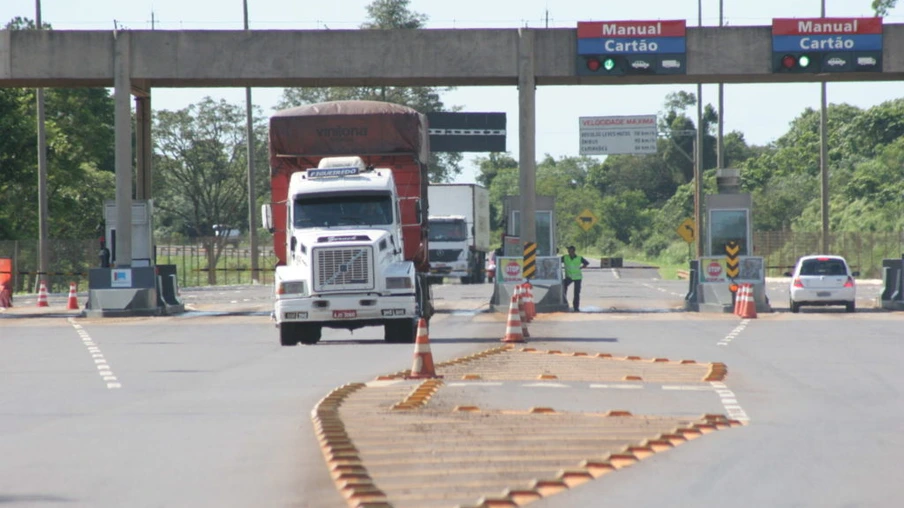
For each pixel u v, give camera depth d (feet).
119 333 390.83
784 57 480.23
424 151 384.06
